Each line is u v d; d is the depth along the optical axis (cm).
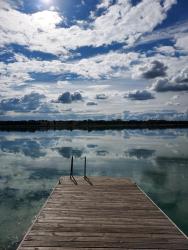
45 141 3938
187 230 838
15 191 1221
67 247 532
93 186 1037
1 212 946
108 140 4088
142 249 528
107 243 550
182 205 1053
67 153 2559
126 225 640
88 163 1994
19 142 3766
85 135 5488
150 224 647
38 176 1549
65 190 968
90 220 670
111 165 1908
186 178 1502
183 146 3164
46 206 776
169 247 537
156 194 1193
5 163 1997
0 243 721
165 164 1939
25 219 881
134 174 1609
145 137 4741
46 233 592
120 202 822
